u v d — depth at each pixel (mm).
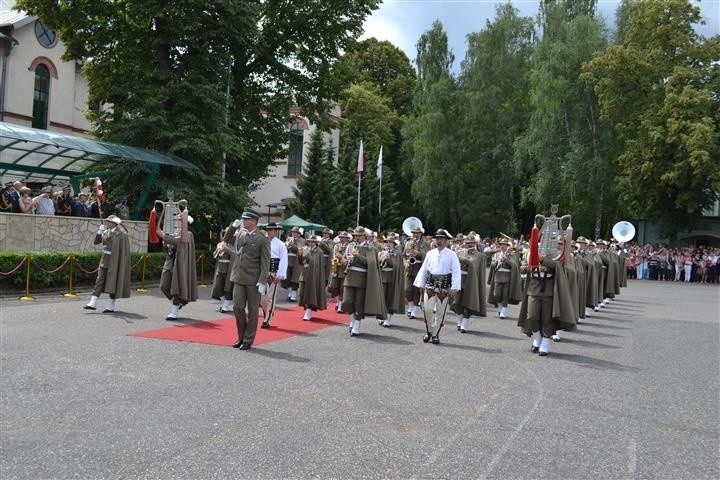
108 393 6891
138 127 22891
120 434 5625
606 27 45906
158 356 8891
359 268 11766
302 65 29219
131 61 25234
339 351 10008
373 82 59688
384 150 51875
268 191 42656
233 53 25891
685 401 7562
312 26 28375
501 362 9664
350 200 41625
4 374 7562
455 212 49688
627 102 41250
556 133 42812
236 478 4734
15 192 17750
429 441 5738
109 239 13109
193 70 24125
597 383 8398
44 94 32969
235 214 24266
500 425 6309
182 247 12453
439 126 48250
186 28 23078
